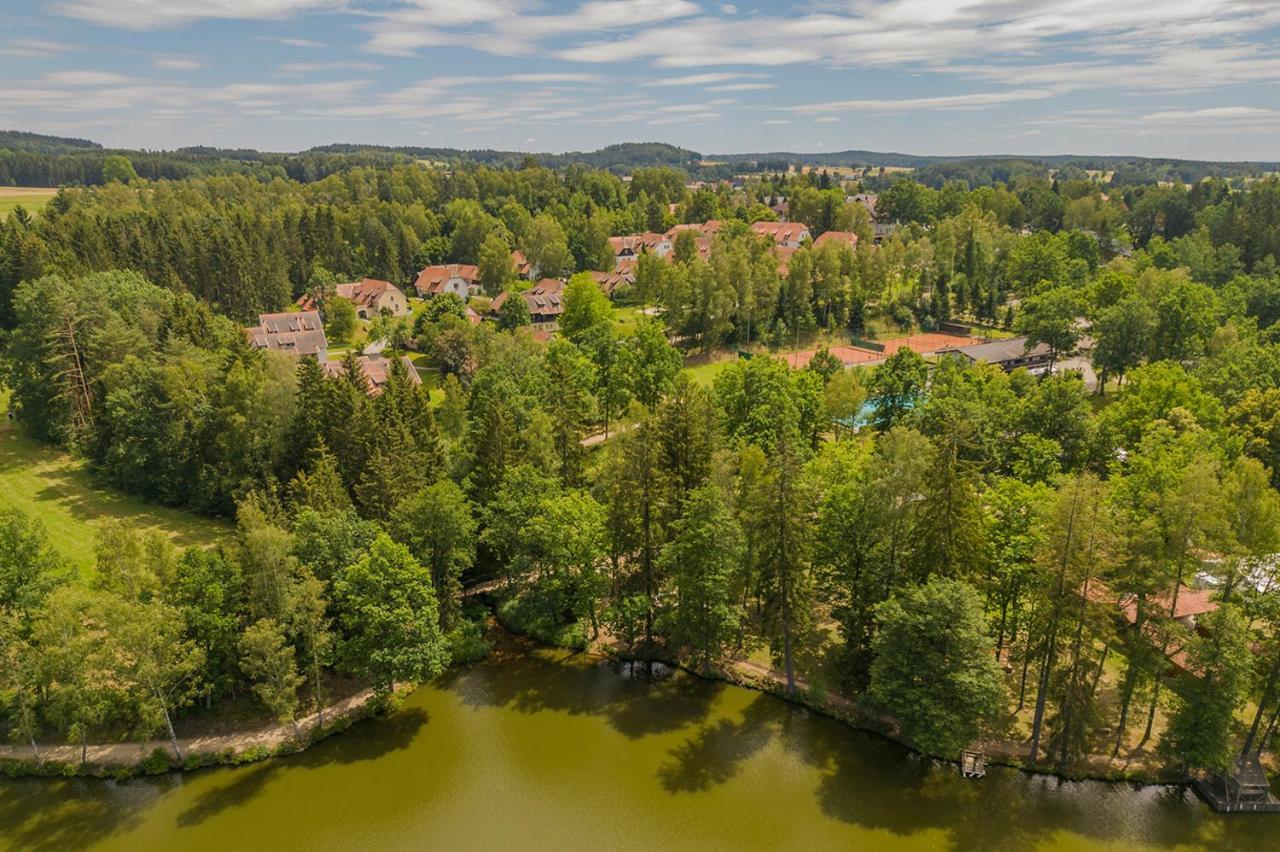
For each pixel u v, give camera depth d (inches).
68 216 5713.6
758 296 5669.3
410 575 2028.8
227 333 3769.7
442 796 1817.2
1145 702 1935.3
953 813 1742.1
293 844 1685.5
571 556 2279.8
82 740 1877.5
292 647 1872.5
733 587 2249.0
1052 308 4781.0
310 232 7244.1
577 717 2091.5
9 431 3678.6
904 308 6097.4
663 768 1900.8
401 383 3117.6
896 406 3725.4
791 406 3356.3
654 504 2277.3
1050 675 2017.7
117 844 1680.6
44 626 1761.8
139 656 1771.7
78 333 3469.5
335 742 1996.8
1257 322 4891.7
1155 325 4239.7
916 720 1786.4
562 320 5639.8
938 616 1743.4
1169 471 2381.9
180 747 1935.3
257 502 2283.5
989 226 6968.5
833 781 1849.2
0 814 1759.4
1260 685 1747.0
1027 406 3307.1
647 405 3966.5
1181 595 2263.8
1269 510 2119.8
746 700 2148.1
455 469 2864.2
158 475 3147.1
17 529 1974.7
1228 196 7815.0
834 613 2169.0
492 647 2405.3
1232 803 1722.4
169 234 5816.9
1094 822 1705.2
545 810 1771.7
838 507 2198.6
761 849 1658.5
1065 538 1729.8
